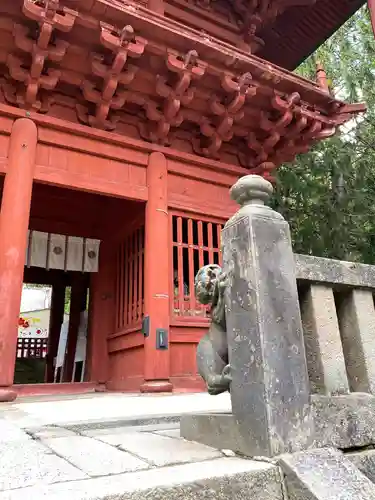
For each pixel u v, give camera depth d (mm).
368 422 2113
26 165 6336
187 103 7371
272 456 1768
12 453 2150
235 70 7352
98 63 6527
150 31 6480
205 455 1987
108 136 7211
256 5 9852
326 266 2369
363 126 12711
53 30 6082
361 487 1629
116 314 8969
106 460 1944
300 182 12227
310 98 8203
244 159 8961
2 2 5820
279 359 1944
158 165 7574
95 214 10180
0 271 5703
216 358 2367
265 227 2170
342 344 2480
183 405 4465
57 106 7141
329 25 10938
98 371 8820
